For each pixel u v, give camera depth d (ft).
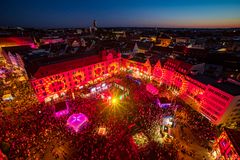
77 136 145.89
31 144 136.36
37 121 161.68
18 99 202.08
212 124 165.17
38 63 217.15
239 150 99.09
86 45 450.71
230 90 153.99
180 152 133.49
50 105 194.70
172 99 209.56
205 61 304.09
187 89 202.28
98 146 136.15
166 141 143.43
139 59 295.28
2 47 341.41
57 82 209.67
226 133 115.24
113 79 265.34
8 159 123.44
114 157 127.65
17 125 156.87
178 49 370.94
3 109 181.16
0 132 147.74
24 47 355.77
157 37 647.15
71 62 227.61
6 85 237.45
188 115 177.37
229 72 254.47
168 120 162.20
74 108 185.47
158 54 347.77
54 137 144.46
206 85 171.63
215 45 494.59
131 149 135.13
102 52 266.57
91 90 223.71
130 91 225.56
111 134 149.48
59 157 128.36
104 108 188.75
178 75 218.38
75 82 231.71
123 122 164.86
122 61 313.53
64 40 558.97
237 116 163.02
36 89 192.24
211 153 132.36
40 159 126.21
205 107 173.68
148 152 133.49
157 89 217.56
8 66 330.54
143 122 165.17
